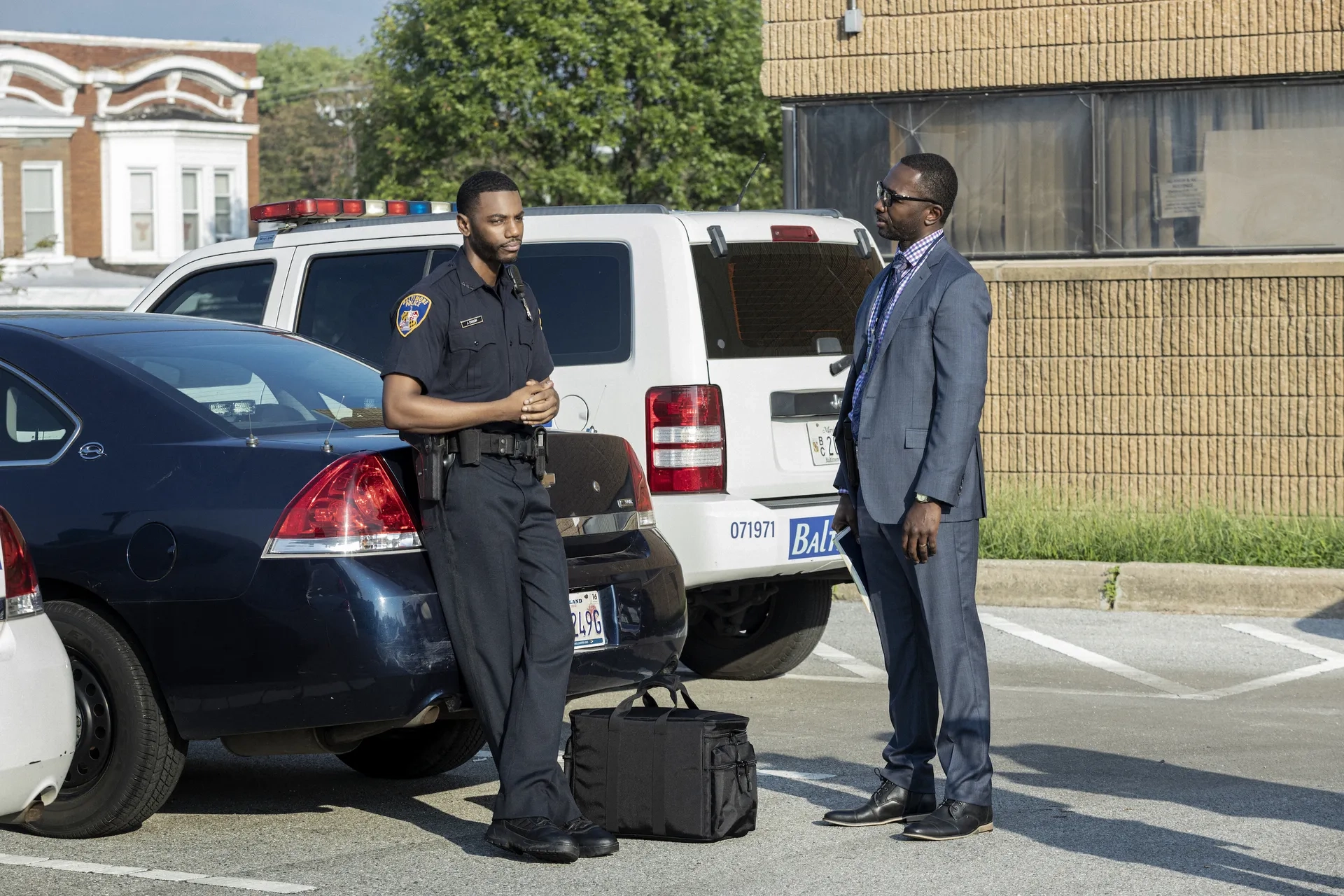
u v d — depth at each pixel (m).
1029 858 6.19
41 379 6.89
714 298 9.15
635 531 7.09
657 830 6.39
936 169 6.41
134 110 47.53
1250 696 9.55
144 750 6.44
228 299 10.60
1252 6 15.63
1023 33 16.34
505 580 6.17
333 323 10.16
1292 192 15.77
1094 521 13.77
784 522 9.11
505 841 6.20
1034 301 16.17
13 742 5.68
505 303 6.27
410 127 39.69
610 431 9.08
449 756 7.69
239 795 7.46
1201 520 13.72
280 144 83.25
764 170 41.72
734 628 10.25
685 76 40.69
